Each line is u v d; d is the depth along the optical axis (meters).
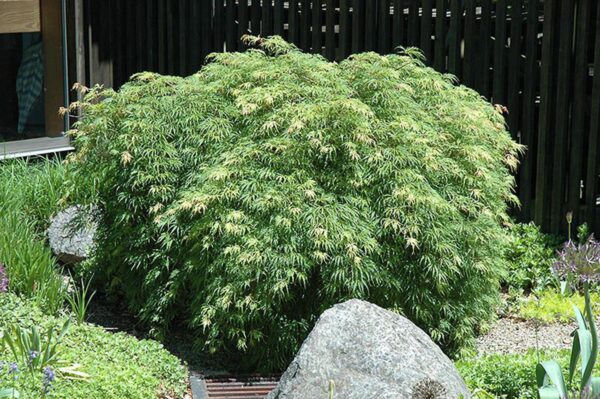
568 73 10.10
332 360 5.99
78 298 8.34
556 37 10.18
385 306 7.86
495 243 8.33
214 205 7.94
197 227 7.93
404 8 11.96
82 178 9.19
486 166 8.54
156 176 8.42
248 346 7.96
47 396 6.06
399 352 5.95
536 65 10.30
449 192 8.15
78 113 12.90
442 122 8.53
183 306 8.56
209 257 8.02
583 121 10.10
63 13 12.80
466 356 8.10
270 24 11.98
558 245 10.13
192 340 8.74
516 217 10.57
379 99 8.31
